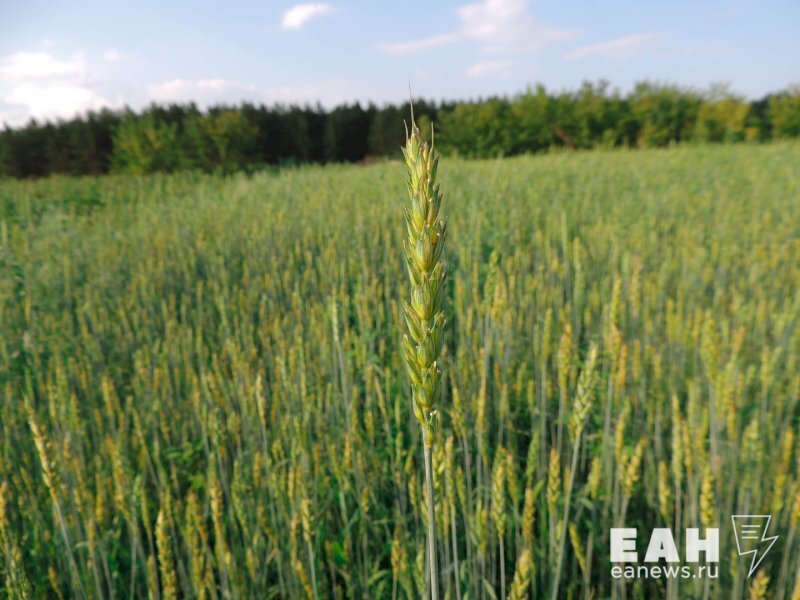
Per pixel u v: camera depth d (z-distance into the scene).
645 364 3.27
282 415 3.16
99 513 2.50
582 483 3.05
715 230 7.30
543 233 7.19
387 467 3.19
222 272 6.23
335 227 7.98
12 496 2.82
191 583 2.61
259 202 11.20
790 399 2.94
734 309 3.92
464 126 33.31
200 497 3.17
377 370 3.66
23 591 2.00
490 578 2.41
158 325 5.58
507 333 3.52
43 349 4.89
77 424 3.15
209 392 3.29
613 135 31.70
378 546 2.90
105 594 2.71
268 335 4.53
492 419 3.45
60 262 7.25
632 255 5.65
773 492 2.41
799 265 5.53
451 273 5.89
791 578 2.27
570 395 3.07
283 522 2.68
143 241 8.70
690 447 2.29
